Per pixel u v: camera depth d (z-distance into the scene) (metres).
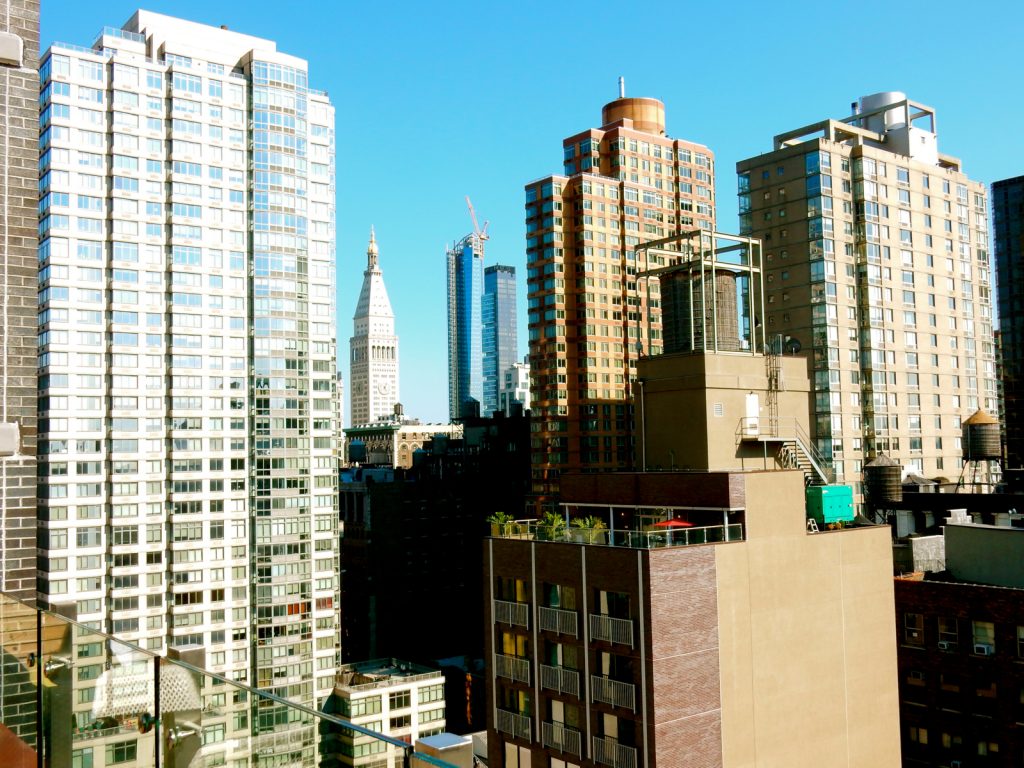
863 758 41.09
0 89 21.19
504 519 44.66
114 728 12.72
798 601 39.72
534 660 41.03
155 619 92.88
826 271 98.75
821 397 97.88
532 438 151.75
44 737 13.22
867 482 79.81
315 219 107.31
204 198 98.88
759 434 55.22
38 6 21.89
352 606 168.75
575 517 46.38
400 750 10.09
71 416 90.38
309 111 108.06
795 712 38.88
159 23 103.19
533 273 154.00
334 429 105.94
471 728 128.00
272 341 101.50
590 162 161.50
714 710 36.16
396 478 191.00
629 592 36.00
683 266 60.22
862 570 42.56
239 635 97.44
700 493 39.47
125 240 94.12
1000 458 95.81
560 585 40.06
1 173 21.17
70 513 89.69
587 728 37.81
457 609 173.12
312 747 10.80
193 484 95.50
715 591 36.84
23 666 13.64
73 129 92.44
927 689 50.28
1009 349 131.75
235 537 97.94
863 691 41.66
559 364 149.00
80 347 91.44
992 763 47.12
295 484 101.38
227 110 101.44
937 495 75.31
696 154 168.88
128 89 95.31
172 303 96.00
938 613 50.00
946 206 111.56
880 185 104.06
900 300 104.12
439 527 173.12
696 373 53.97
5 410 20.92
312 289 105.75
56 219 91.00
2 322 20.97
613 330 153.00
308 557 101.75
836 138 111.12
